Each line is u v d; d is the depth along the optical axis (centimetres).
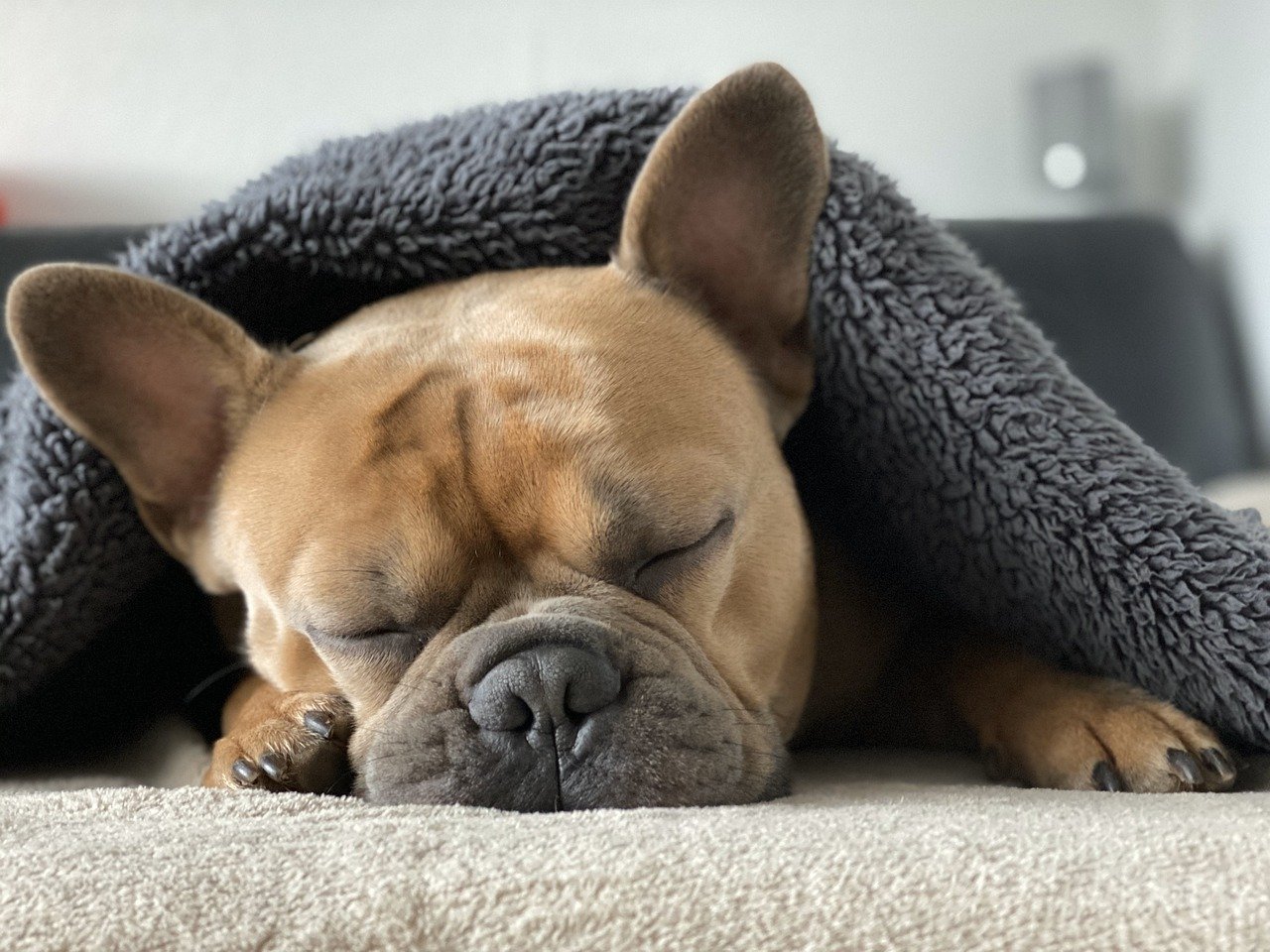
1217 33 116
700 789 36
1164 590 41
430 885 27
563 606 38
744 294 47
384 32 114
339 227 48
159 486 46
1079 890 27
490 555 39
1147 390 98
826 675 50
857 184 46
